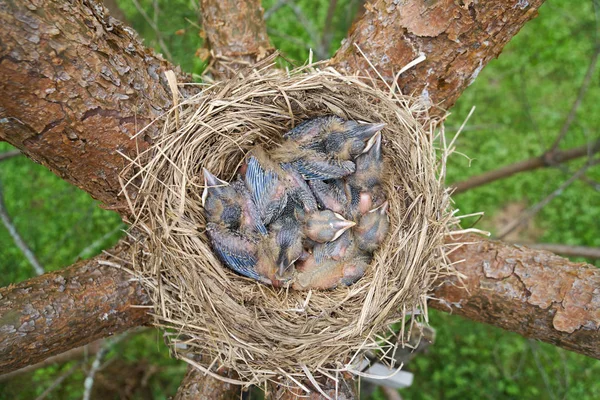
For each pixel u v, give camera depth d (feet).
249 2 1.32
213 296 1.22
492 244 1.23
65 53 1.04
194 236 1.24
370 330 1.23
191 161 1.26
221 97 1.26
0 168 2.40
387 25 1.20
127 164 1.14
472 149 2.73
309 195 1.38
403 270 1.26
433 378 2.31
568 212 2.64
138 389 2.21
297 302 1.29
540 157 1.96
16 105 1.03
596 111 2.80
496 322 1.23
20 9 1.00
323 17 2.72
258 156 1.35
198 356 1.28
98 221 2.24
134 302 1.19
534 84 2.89
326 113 1.36
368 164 1.36
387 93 1.24
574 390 2.32
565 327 1.16
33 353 1.12
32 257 1.73
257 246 1.32
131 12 1.84
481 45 1.18
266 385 1.22
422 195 1.28
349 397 1.23
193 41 1.64
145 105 1.14
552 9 3.03
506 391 2.30
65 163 1.12
